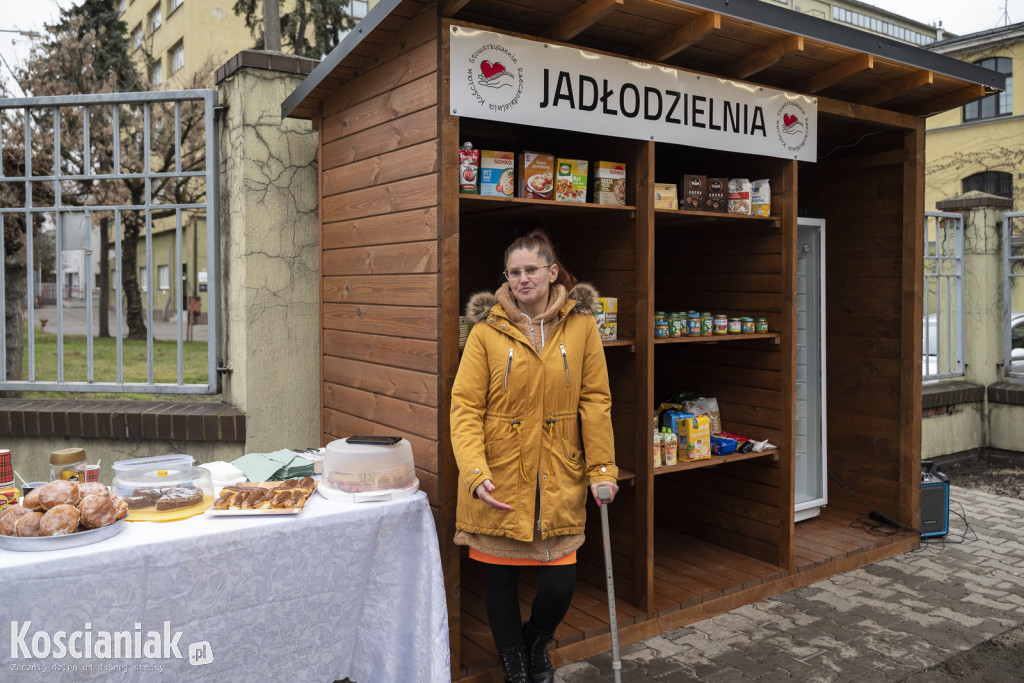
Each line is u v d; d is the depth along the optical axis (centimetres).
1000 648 332
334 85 347
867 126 462
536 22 300
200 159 1414
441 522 282
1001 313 713
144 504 241
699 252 446
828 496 517
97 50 1472
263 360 392
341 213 353
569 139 379
